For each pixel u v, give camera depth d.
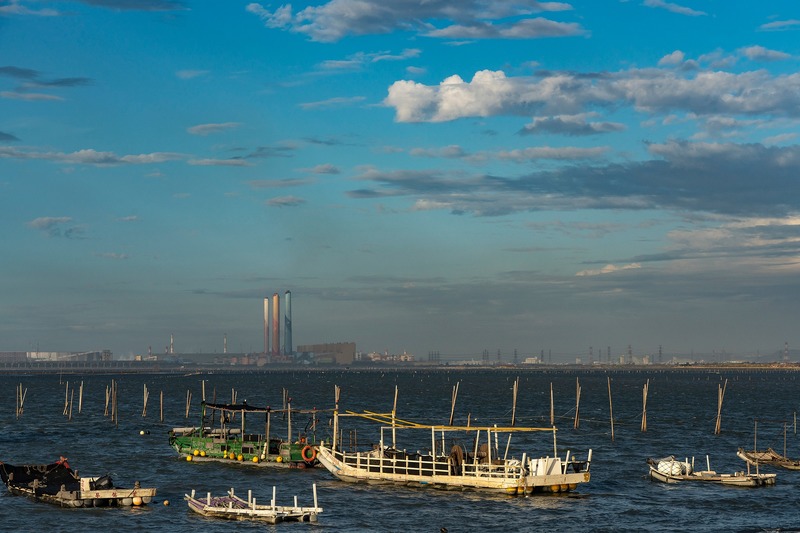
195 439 94.75
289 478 82.94
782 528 62.94
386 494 73.75
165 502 70.62
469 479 74.06
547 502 71.00
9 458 99.06
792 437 122.25
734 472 89.31
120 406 199.00
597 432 129.88
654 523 64.50
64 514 66.31
